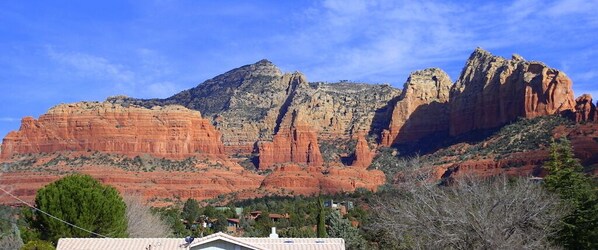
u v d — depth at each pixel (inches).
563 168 2751.0
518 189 2032.5
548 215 2017.7
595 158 6186.0
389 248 2470.5
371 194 5482.3
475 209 1876.2
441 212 1935.3
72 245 2010.3
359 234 3415.4
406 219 2074.3
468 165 7347.4
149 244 1990.7
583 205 2165.4
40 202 2434.8
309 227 4347.9
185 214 5260.8
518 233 1818.4
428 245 1872.5
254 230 4315.9
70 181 2503.7
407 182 2461.9
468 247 1787.6
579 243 2149.4
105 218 2449.6
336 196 6525.6
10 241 2391.7
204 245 1831.9
